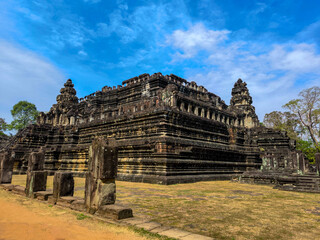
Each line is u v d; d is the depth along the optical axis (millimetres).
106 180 9820
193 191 18312
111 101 50531
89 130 38750
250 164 38594
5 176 19156
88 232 7547
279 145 42875
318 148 50000
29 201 12984
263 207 12227
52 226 8227
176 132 28359
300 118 59906
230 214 10484
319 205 13039
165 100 30438
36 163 14766
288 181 22312
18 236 7230
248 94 50562
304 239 7324
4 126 73375
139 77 47312
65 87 59656
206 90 51500
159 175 24484
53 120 54781
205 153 30625
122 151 29484
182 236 7074
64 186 12219
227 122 40719
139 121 30047
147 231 7516
